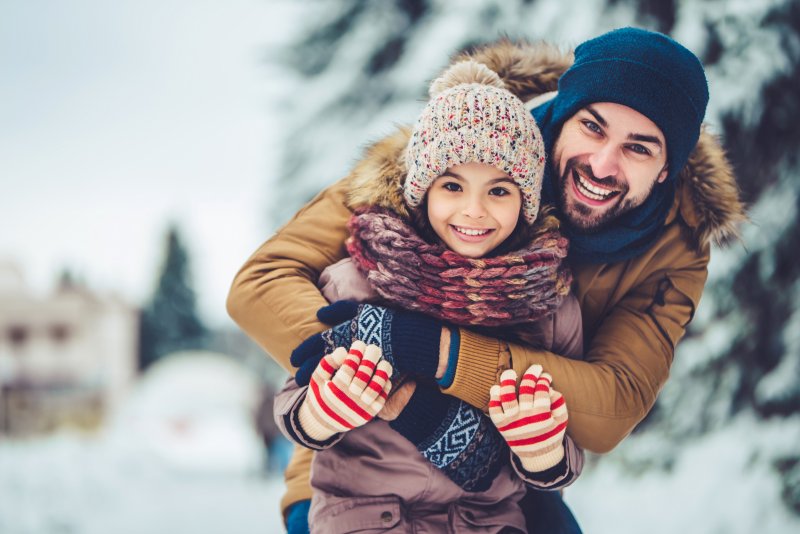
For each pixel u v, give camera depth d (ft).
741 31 18.78
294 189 29.89
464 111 5.56
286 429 5.64
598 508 20.67
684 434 20.95
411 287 5.67
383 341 5.52
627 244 6.44
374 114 27.68
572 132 6.17
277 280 6.18
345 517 5.76
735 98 18.47
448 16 23.82
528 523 6.34
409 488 5.78
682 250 6.75
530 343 6.05
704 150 6.78
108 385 136.67
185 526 31.30
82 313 137.69
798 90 18.86
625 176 6.07
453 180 5.62
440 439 5.56
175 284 145.59
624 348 6.28
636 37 6.15
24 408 108.88
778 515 18.39
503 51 7.16
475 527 5.84
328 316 5.78
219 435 56.24
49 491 34.24
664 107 6.00
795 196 19.29
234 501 37.73
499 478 5.93
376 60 28.45
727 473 19.35
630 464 21.45
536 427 5.44
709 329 20.36
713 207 6.69
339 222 6.44
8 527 29.58
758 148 19.40
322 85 29.09
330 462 5.94
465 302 5.64
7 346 136.56
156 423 60.39
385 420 5.71
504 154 5.51
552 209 6.12
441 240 5.82
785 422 19.90
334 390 5.30
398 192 5.90
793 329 19.48
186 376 73.87
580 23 20.02
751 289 19.80
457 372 5.50
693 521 18.84
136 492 39.24
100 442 52.19
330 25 30.55
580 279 6.68
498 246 5.88
